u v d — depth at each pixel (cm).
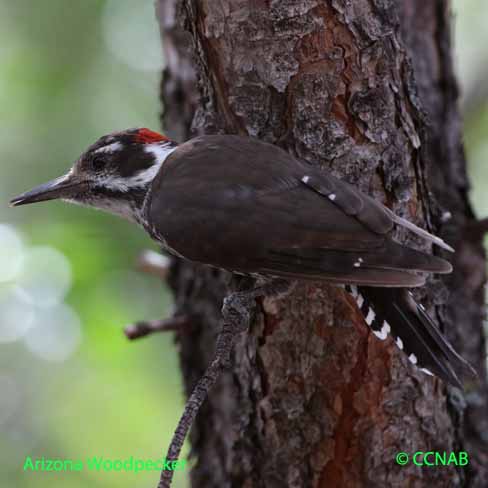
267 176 943
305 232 919
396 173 958
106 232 1465
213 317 1188
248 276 1020
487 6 1836
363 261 900
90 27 1574
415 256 897
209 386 876
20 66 1557
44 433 1498
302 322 977
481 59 1767
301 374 995
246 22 932
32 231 1491
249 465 1045
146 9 1595
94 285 1456
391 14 948
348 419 998
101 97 1571
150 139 1107
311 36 928
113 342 1468
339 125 946
